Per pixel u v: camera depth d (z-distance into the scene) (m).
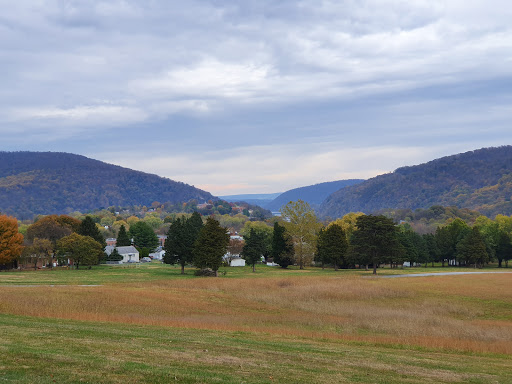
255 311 45.56
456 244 134.75
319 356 22.55
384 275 96.75
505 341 32.91
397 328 36.41
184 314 40.62
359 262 109.25
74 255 98.75
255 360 19.77
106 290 50.47
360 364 21.16
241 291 61.84
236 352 21.53
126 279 76.62
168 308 42.47
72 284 62.50
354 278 86.62
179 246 95.88
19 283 60.91
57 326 26.08
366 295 59.78
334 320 40.31
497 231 145.62
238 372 17.03
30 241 113.69
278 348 24.25
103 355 17.92
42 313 32.75
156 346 21.34
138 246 165.50
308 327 36.81
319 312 46.16
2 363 15.34
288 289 64.94
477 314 48.66
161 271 99.38
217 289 63.69
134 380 14.59
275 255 121.50
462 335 34.69
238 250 131.62
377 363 21.89
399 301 56.41
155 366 16.67
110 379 14.48
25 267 104.00
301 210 119.88
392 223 104.25
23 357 16.38
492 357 27.39
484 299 56.62
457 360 25.12
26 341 19.81
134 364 16.62
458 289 65.81
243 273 101.69
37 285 58.16
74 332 23.92
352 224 167.12
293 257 119.25
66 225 125.44
